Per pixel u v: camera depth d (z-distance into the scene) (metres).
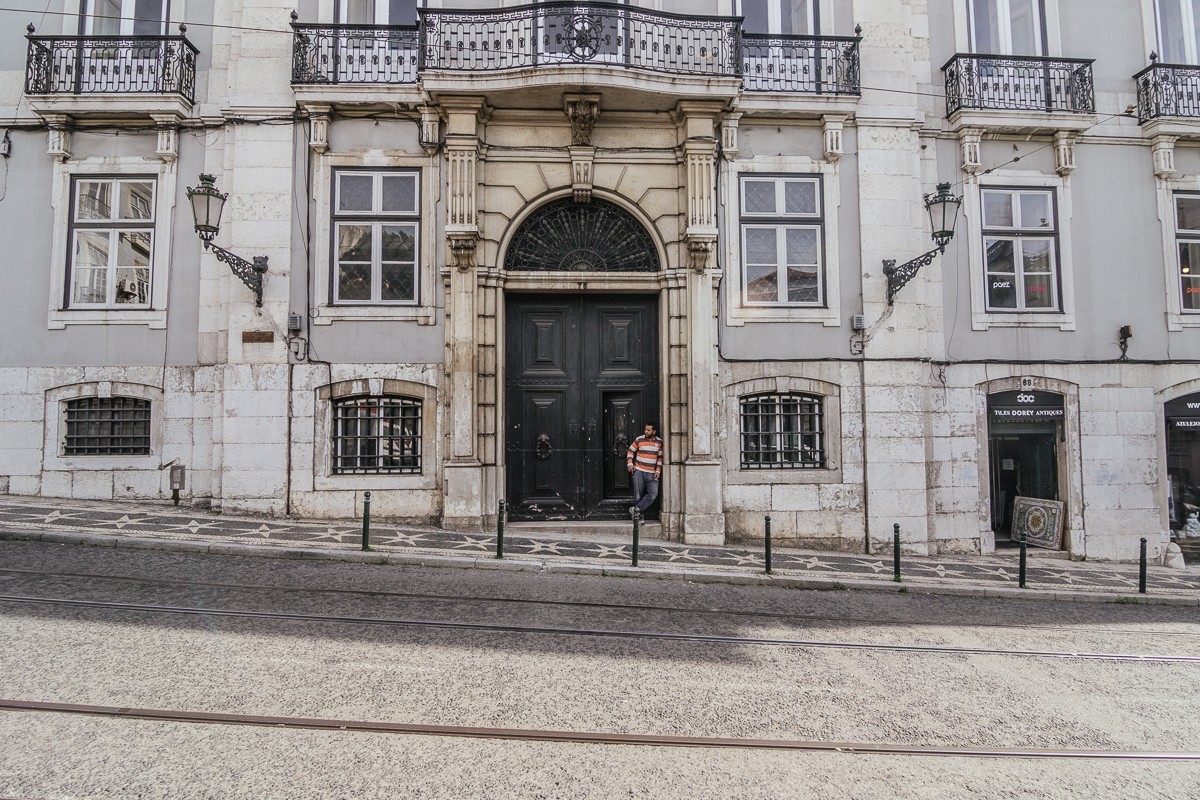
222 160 10.51
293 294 10.25
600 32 9.84
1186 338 11.55
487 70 9.68
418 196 10.48
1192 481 11.53
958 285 11.22
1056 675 5.53
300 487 10.06
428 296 10.37
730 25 10.33
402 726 4.03
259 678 4.61
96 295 10.59
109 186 10.65
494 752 3.81
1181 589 9.21
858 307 10.81
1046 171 11.46
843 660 5.61
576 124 10.21
